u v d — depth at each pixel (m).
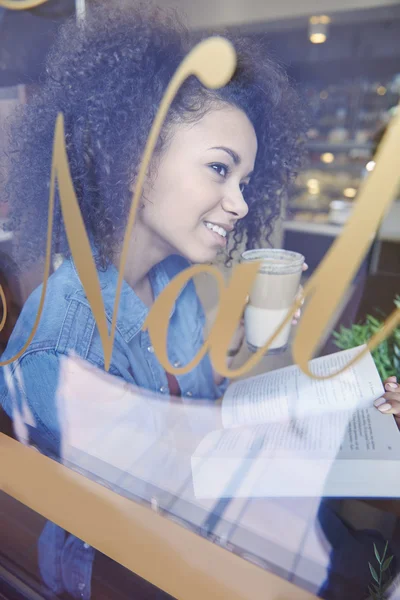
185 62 0.41
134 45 0.42
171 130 0.44
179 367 0.52
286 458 0.48
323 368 0.42
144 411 0.57
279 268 0.40
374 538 0.45
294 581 0.47
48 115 0.49
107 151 0.46
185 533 0.53
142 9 0.42
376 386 0.42
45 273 0.56
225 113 0.41
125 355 0.55
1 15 0.50
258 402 0.48
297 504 0.48
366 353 0.40
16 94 0.51
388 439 0.43
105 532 0.59
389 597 0.43
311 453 0.47
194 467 0.54
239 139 0.41
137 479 0.59
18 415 0.69
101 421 0.61
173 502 0.55
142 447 0.59
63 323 0.57
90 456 0.63
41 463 0.66
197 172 0.42
